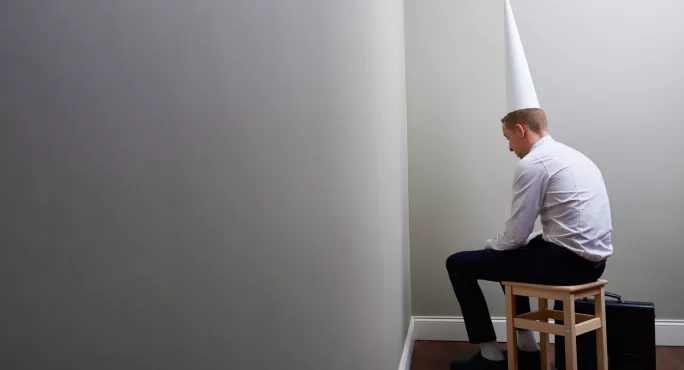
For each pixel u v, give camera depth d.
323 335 0.79
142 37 0.34
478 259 2.21
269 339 0.57
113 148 0.31
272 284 0.58
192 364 0.40
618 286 2.71
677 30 2.72
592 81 2.76
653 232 2.70
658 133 2.71
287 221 0.63
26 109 0.25
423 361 2.45
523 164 2.09
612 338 2.13
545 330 1.97
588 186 2.03
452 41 2.87
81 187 0.29
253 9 0.53
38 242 0.26
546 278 2.05
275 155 0.59
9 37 0.25
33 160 0.26
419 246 2.85
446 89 2.86
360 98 1.17
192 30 0.41
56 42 0.27
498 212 2.79
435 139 2.86
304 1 0.72
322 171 0.80
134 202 0.33
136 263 0.33
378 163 1.47
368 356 1.22
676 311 2.67
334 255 0.87
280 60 0.62
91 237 0.30
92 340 0.30
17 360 0.25
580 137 2.76
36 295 0.26
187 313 0.40
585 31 2.77
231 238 0.48
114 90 0.31
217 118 0.45
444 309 2.83
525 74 2.30
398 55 2.31
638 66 2.73
